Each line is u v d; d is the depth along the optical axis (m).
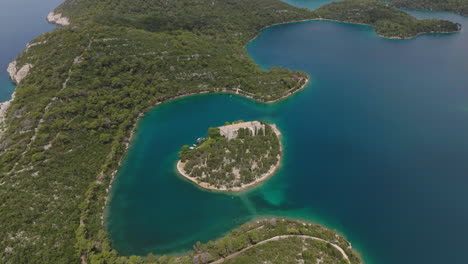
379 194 157.62
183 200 151.50
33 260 112.31
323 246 117.50
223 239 121.56
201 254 115.44
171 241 130.88
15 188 136.88
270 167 169.00
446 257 126.25
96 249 120.94
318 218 142.50
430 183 164.88
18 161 151.12
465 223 141.62
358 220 142.50
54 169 152.25
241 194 154.12
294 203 150.38
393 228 138.88
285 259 110.88
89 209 138.00
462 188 161.62
